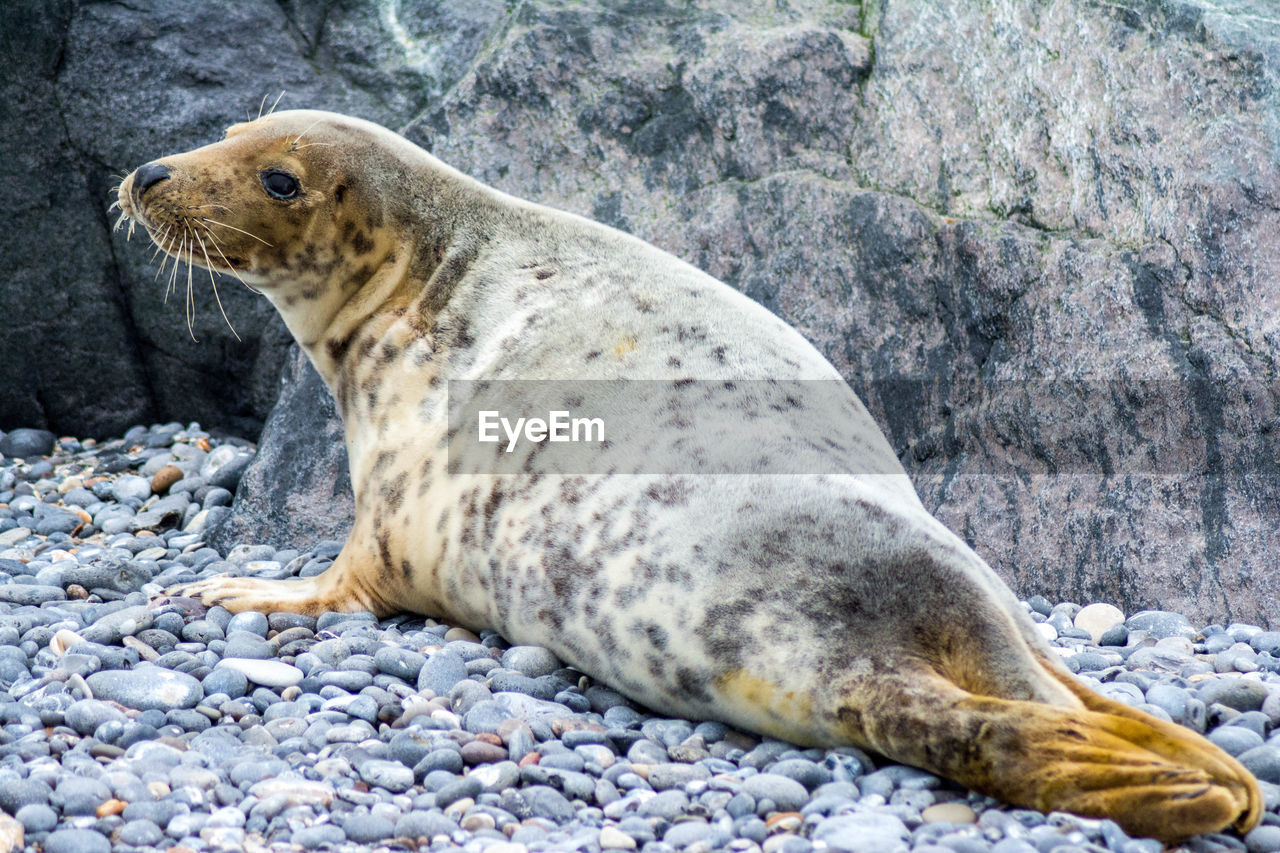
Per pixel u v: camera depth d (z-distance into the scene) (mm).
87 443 28156
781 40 22812
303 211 16453
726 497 12953
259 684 13852
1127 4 19766
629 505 13438
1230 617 17047
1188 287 18141
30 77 26016
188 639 15453
